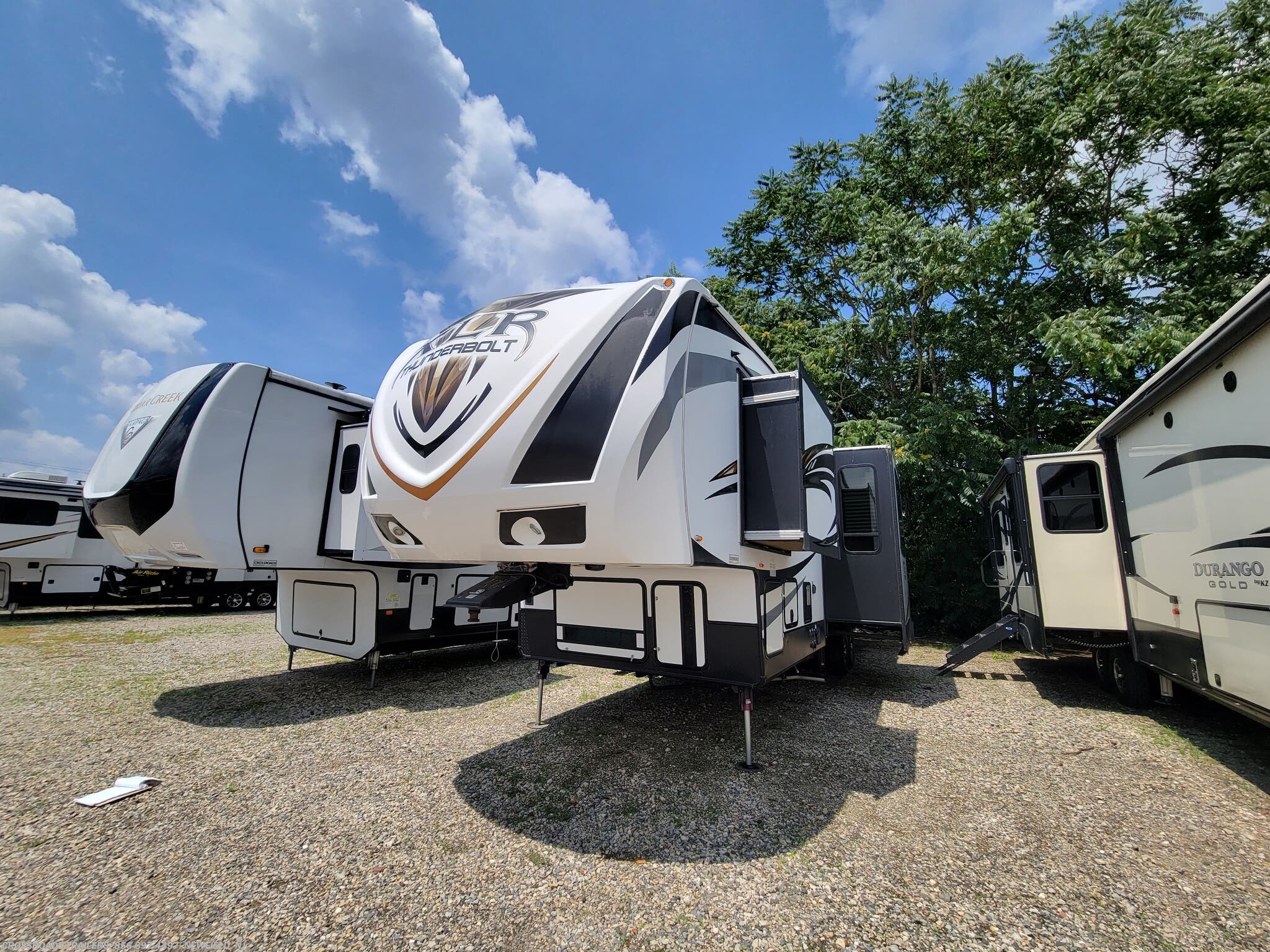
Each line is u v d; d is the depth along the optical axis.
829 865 2.39
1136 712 4.66
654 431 2.68
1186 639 3.70
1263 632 2.89
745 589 3.36
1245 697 3.06
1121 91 8.48
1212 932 1.98
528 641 4.12
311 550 5.10
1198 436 3.48
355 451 5.14
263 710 4.64
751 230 12.23
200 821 2.77
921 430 8.30
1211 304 7.95
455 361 2.90
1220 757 3.63
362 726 4.23
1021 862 2.42
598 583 3.77
